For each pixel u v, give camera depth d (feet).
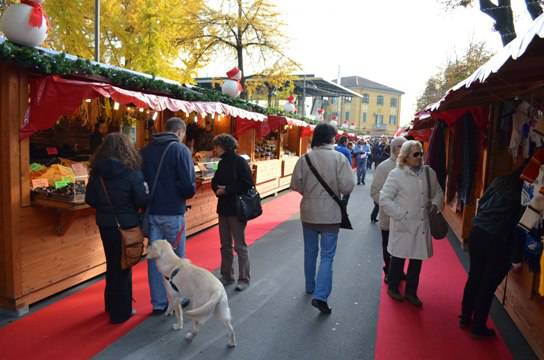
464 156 22.50
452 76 65.05
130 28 46.80
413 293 14.71
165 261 11.95
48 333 11.91
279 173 44.52
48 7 38.93
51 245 14.21
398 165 14.46
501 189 11.98
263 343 11.70
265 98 71.05
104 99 21.36
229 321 11.30
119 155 11.89
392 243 14.58
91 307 13.75
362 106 231.71
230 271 16.15
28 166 13.15
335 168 13.71
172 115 27.58
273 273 17.81
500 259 11.83
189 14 52.16
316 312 13.87
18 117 12.73
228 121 32.50
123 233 11.91
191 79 53.01
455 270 19.03
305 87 78.18
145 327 12.42
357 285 16.58
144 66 45.73
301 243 23.18
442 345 11.91
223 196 15.40
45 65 12.50
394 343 11.93
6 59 11.80
